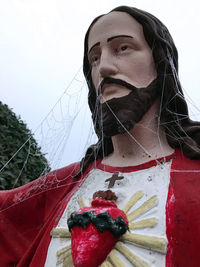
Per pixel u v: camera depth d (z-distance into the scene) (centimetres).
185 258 137
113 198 161
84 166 202
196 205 146
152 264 136
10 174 272
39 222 211
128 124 171
